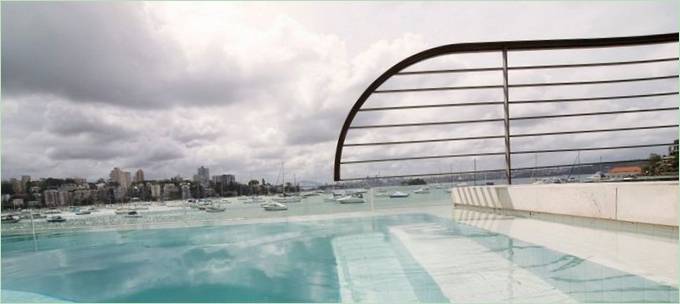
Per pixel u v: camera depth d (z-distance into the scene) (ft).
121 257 7.66
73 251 8.46
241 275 5.90
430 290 4.28
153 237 9.75
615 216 6.55
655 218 5.76
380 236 8.64
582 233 6.82
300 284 5.31
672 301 3.36
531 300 3.67
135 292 5.31
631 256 4.88
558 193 8.06
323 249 7.57
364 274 5.30
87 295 5.30
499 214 10.46
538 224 8.29
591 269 4.52
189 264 6.83
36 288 5.74
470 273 4.81
